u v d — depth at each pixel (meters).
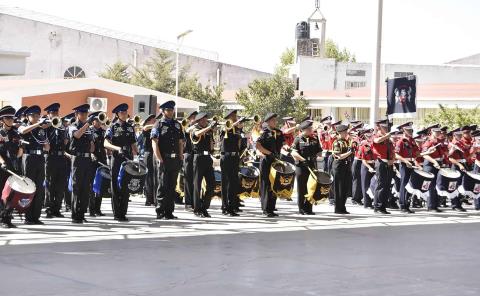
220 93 62.50
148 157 18.20
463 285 9.52
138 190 15.10
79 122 14.51
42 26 64.31
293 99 55.41
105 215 16.17
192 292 8.77
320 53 71.31
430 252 12.12
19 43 63.72
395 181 19.33
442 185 18.81
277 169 16.42
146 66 67.25
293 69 66.94
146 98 22.08
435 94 44.69
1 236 12.63
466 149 19.50
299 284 9.35
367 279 9.77
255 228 14.51
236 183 16.69
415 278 9.91
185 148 17.08
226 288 9.02
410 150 18.30
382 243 13.00
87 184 14.65
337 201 17.53
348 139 17.66
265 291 8.91
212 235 13.39
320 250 12.04
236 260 10.92
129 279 9.41
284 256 11.38
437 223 16.22
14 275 9.48
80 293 8.58
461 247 12.73
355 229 14.78
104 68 66.62
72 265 10.23
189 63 69.00
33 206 14.18
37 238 12.50
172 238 12.91
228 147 16.58
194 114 17.62
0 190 13.57
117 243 12.21
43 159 14.27
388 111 22.56
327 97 51.75
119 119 15.19
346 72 64.00
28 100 40.69
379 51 22.84
